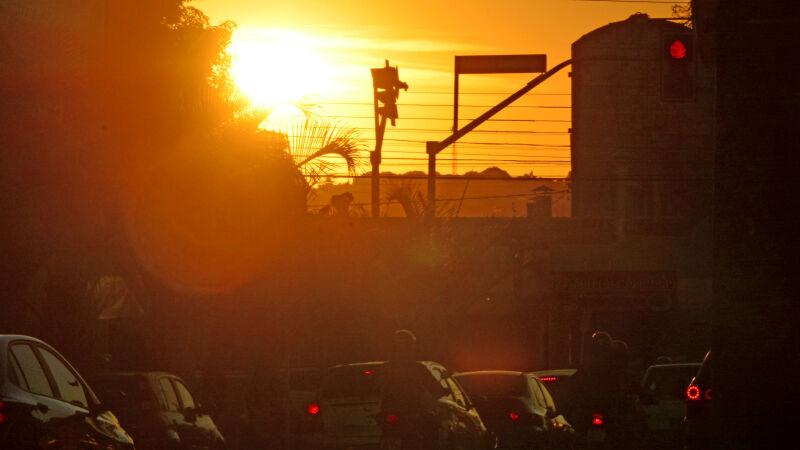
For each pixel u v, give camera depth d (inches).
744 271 768.9
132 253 1425.9
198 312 1450.5
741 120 772.6
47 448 634.8
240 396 1430.9
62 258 1401.3
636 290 3380.9
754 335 764.6
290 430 1365.7
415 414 1011.3
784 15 763.4
